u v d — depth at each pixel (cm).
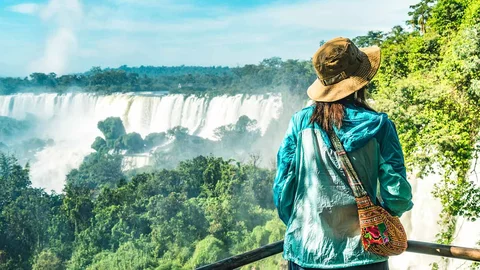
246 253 322
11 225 8438
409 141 1698
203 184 9512
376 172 270
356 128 265
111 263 7212
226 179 8900
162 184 9419
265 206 8581
